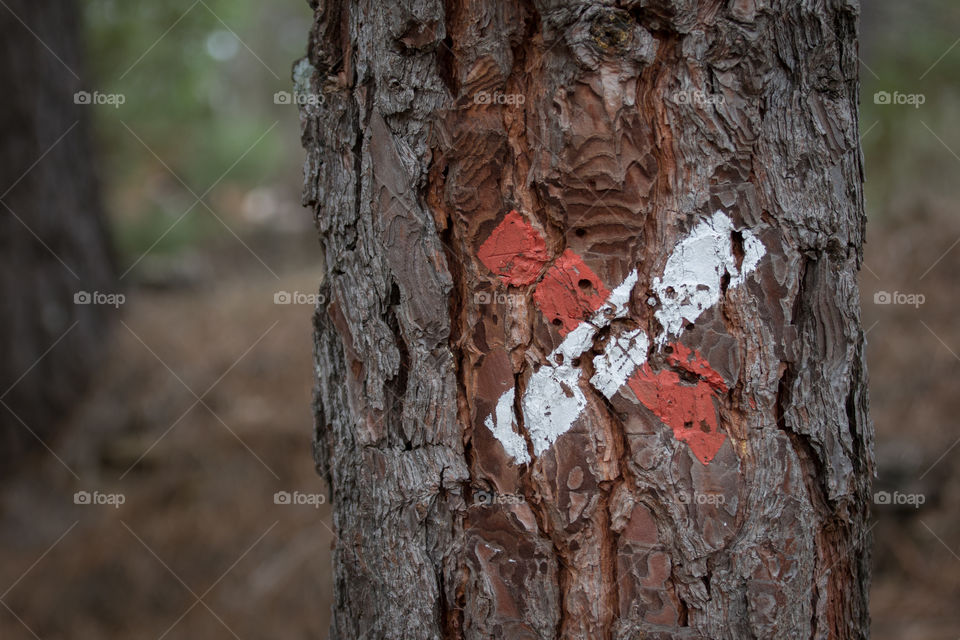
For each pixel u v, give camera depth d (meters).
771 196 1.04
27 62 2.72
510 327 1.04
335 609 1.11
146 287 3.96
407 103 1.04
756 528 1.04
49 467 2.61
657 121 1.03
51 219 2.82
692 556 1.04
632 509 1.04
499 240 1.04
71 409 2.80
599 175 1.03
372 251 1.06
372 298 1.06
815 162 1.05
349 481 1.08
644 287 1.04
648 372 1.04
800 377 1.05
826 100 1.06
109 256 3.20
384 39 1.04
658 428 1.04
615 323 1.04
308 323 3.32
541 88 1.03
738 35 1.03
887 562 2.02
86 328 2.94
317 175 1.09
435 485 1.05
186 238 4.37
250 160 5.43
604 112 1.02
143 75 3.49
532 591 1.05
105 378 2.91
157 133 4.07
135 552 2.24
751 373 1.04
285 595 2.12
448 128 1.04
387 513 1.06
